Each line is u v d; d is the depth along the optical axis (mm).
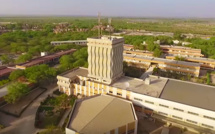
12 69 114250
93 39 78938
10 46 179125
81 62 119500
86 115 59219
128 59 138750
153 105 68312
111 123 55344
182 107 62812
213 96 69438
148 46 172000
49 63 141750
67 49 176500
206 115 59469
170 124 63781
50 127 64250
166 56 149125
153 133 60594
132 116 59688
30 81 94250
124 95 74625
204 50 173125
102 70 81812
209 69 135875
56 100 82500
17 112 74562
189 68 117688
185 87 77750
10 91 77688
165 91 73500
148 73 111812
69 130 52750
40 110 76375
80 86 86250
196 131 59625
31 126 66562
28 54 143375
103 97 71125
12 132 62969
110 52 76812
